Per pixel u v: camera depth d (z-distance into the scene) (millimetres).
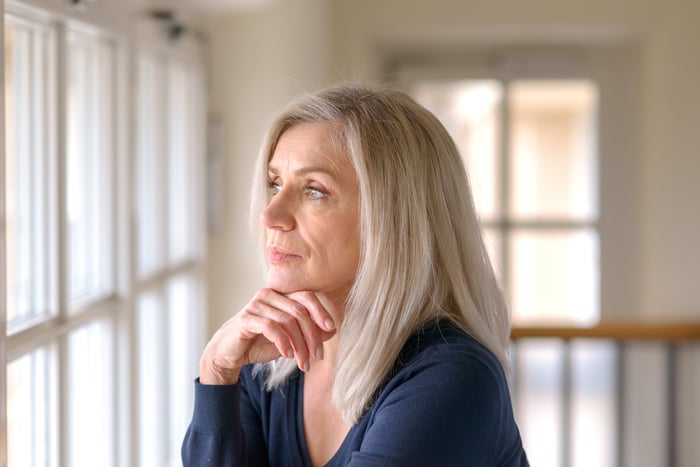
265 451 1409
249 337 1276
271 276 1274
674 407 2949
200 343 3047
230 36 3127
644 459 4535
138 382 2258
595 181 4578
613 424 4875
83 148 2047
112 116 2090
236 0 2340
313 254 1242
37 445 1779
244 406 1427
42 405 1783
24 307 1705
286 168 1255
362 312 1230
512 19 4137
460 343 1216
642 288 4512
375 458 1122
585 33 4262
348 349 1236
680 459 4195
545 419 4965
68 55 1931
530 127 4582
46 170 1747
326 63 3984
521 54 4480
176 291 2955
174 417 2965
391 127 1235
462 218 1299
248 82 3133
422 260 1227
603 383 4926
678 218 4074
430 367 1182
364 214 1219
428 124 1283
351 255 1245
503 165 4594
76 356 1994
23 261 1703
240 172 3156
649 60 4352
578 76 4523
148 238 2613
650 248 4398
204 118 3004
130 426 2172
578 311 4637
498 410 1183
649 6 4094
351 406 1234
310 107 1269
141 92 2516
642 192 4504
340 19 4195
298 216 1249
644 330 2865
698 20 3914
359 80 1375
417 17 4160
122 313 2150
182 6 2400
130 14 2121
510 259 4637
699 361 3941
